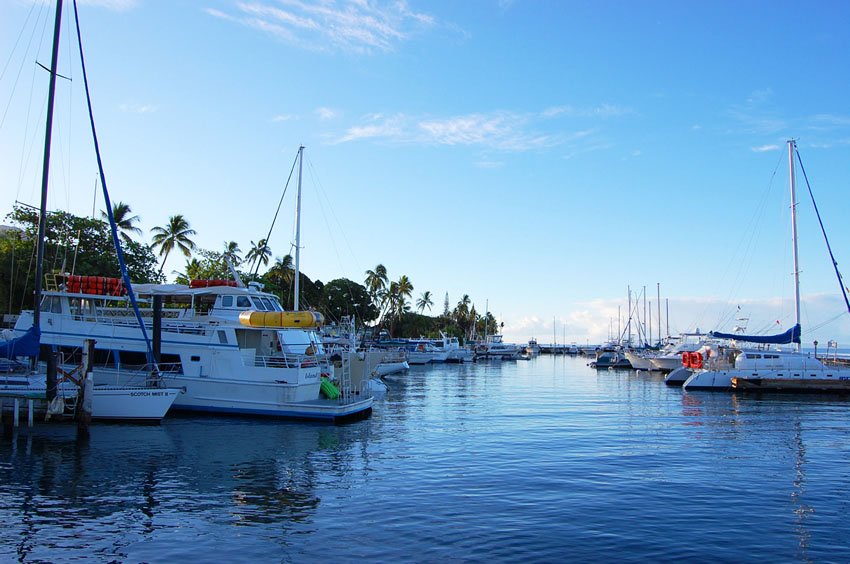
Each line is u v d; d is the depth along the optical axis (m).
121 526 13.53
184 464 19.36
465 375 71.31
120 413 25.55
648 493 16.77
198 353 28.38
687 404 39.78
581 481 18.00
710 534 13.50
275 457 20.70
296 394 27.97
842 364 51.66
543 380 63.19
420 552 12.20
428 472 18.92
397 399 41.62
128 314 31.14
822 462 21.08
